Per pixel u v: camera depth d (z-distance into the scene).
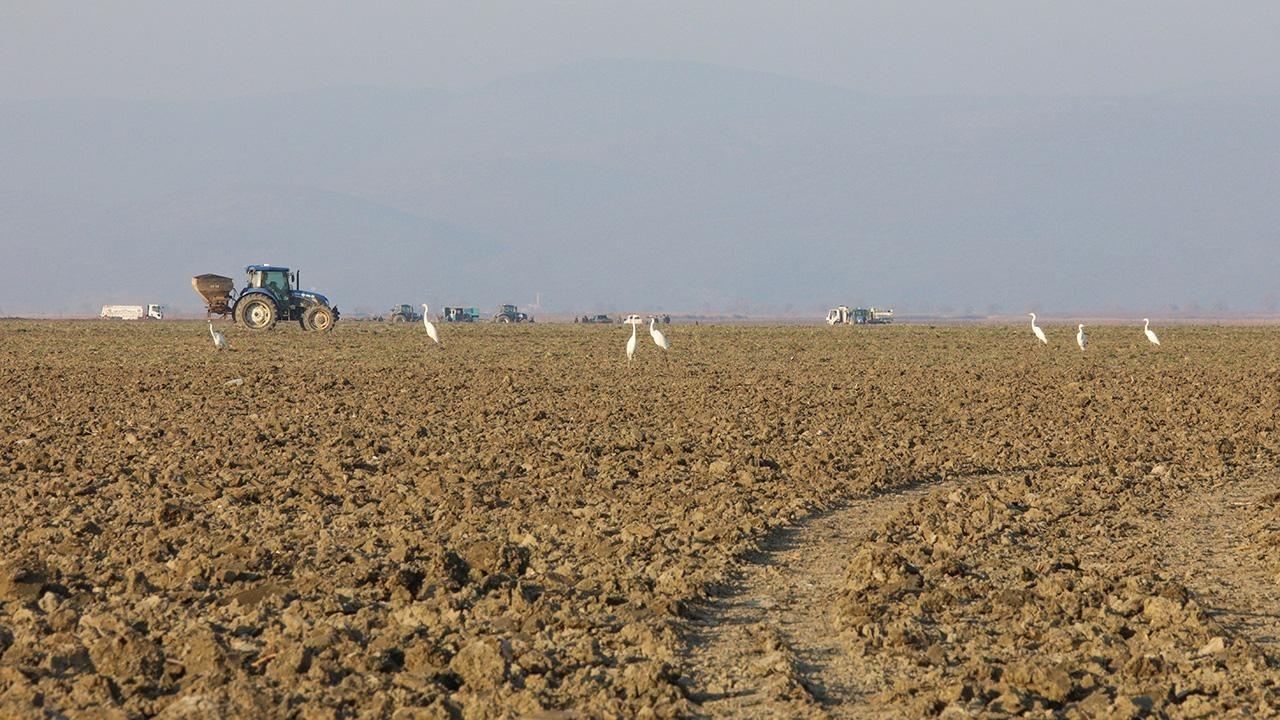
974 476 35.62
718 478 33.97
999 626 20.42
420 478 33.38
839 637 19.94
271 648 18.47
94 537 26.33
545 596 21.73
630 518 28.69
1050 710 16.61
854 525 28.64
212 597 21.58
